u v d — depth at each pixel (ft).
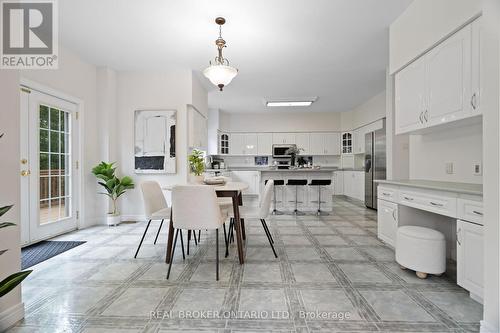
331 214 15.96
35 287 6.42
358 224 13.25
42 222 10.36
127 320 5.07
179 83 13.89
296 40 10.52
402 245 7.23
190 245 9.82
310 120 25.13
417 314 5.24
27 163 9.64
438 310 5.37
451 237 8.24
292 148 24.40
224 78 9.29
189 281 6.76
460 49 6.23
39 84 9.93
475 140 7.22
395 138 12.66
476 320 5.02
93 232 11.66
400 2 8.05
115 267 7.68
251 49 11.32
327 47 11.14
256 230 12.09
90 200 12.89
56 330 4.76
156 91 13.94
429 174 9.05
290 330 4.77
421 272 6.77
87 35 10.11
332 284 6.57
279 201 16.96
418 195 7.26
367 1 8.01
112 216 12.87
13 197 4.87
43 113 10.39
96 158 13.29
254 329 4.80
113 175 12.52
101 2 8.05
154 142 13.88
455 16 6.26
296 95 18.66
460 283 5.78
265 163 26.04
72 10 8.45
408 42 8.24
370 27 9.54
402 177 12.64
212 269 7.54
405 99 8.56
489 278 4.51
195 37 10.27
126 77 13.99
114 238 10.71
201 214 6.98
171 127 13.80
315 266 7.73
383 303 5.65
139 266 7.76
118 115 13.99
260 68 13.50
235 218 8.04
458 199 5.83
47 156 10.61
